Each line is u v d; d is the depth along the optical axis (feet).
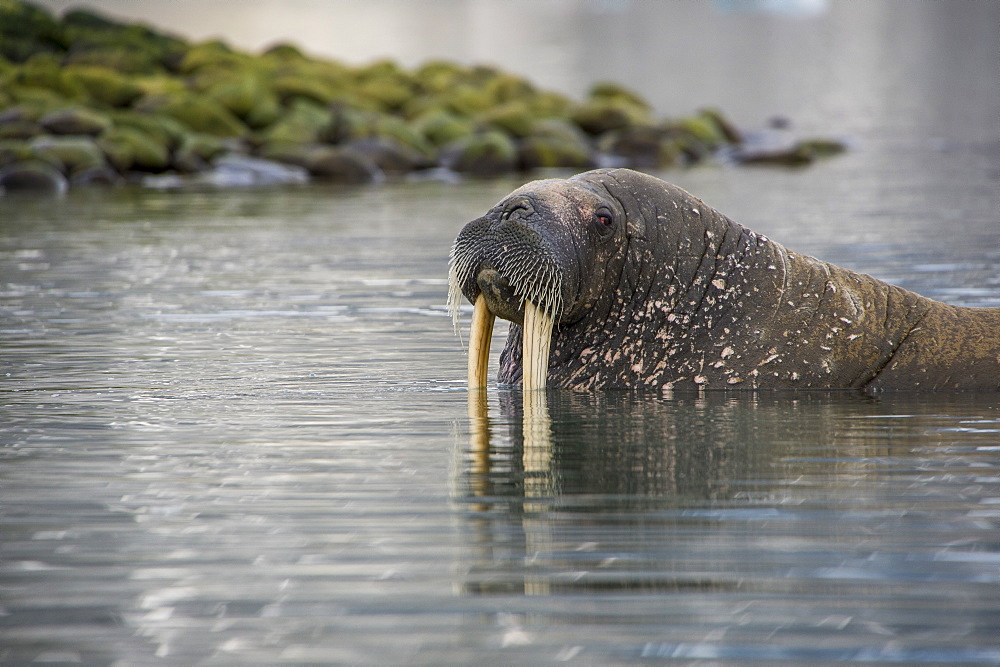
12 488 54.13
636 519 49.29
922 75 536.01
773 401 71.31
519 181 249.55
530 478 55.36
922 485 54.03
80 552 46.03
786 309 75.20
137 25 410.52
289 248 151.94
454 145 279.08
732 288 75.20
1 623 39.99
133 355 87.04
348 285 121.90
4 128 257.55
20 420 67.26
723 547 45.98
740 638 38.45
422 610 40.63
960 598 41.24
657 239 74.64
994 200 197.67
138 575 43.78
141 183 244.22
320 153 257.96
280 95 328.29
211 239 161.17
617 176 76.02
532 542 46.65
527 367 72.02
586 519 49.37
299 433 64.28
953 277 115.44
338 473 56.39
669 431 64.28
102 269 132.77
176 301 111.96
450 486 54.13
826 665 36.73
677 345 74.79
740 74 550.77
